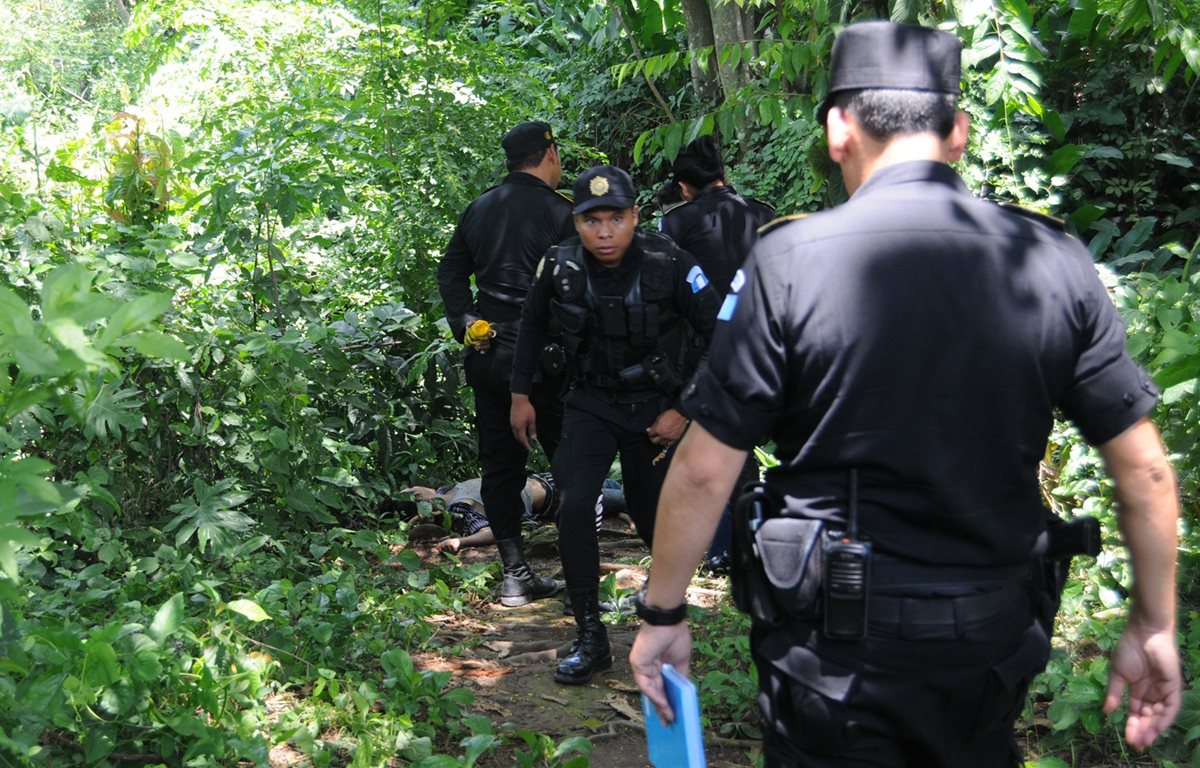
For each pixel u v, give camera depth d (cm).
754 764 320
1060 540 183
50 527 396
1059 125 704
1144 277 484
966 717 176
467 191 648
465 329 468
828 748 176
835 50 188
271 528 470
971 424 172
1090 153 741
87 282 198
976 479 172
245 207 554
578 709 366
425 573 461
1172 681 184
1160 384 360
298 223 660
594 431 389
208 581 369
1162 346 380
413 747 315
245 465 489
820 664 175
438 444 620
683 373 392
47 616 331
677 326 389
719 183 489
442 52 683
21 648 249
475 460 628
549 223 462
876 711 173
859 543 171
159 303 197
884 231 174
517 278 460
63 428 424
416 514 579
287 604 383
